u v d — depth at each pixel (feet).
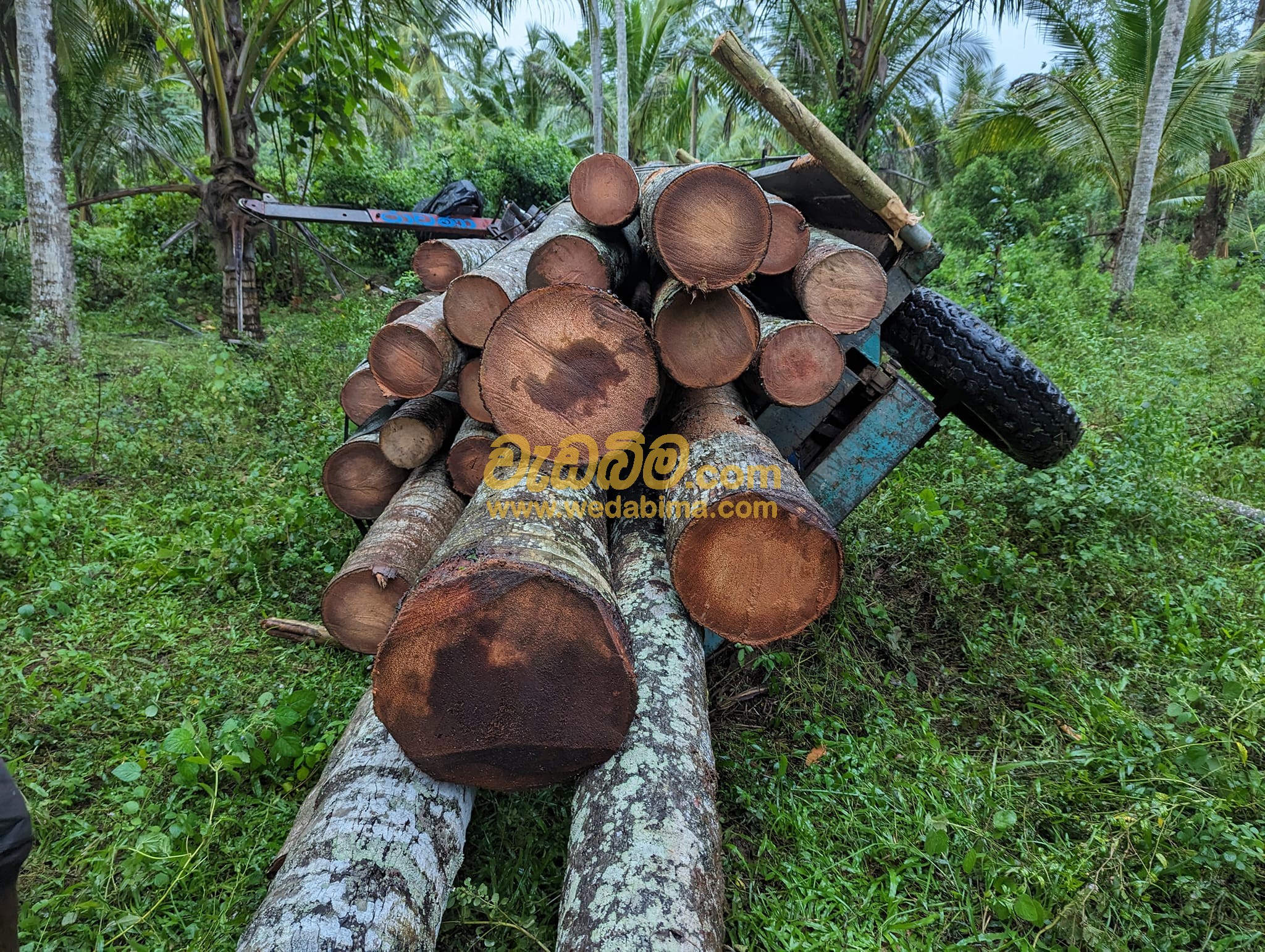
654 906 5.08
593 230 10.85
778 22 41.01
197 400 18.53
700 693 6.97
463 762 5.89
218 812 7.30
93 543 12.19
